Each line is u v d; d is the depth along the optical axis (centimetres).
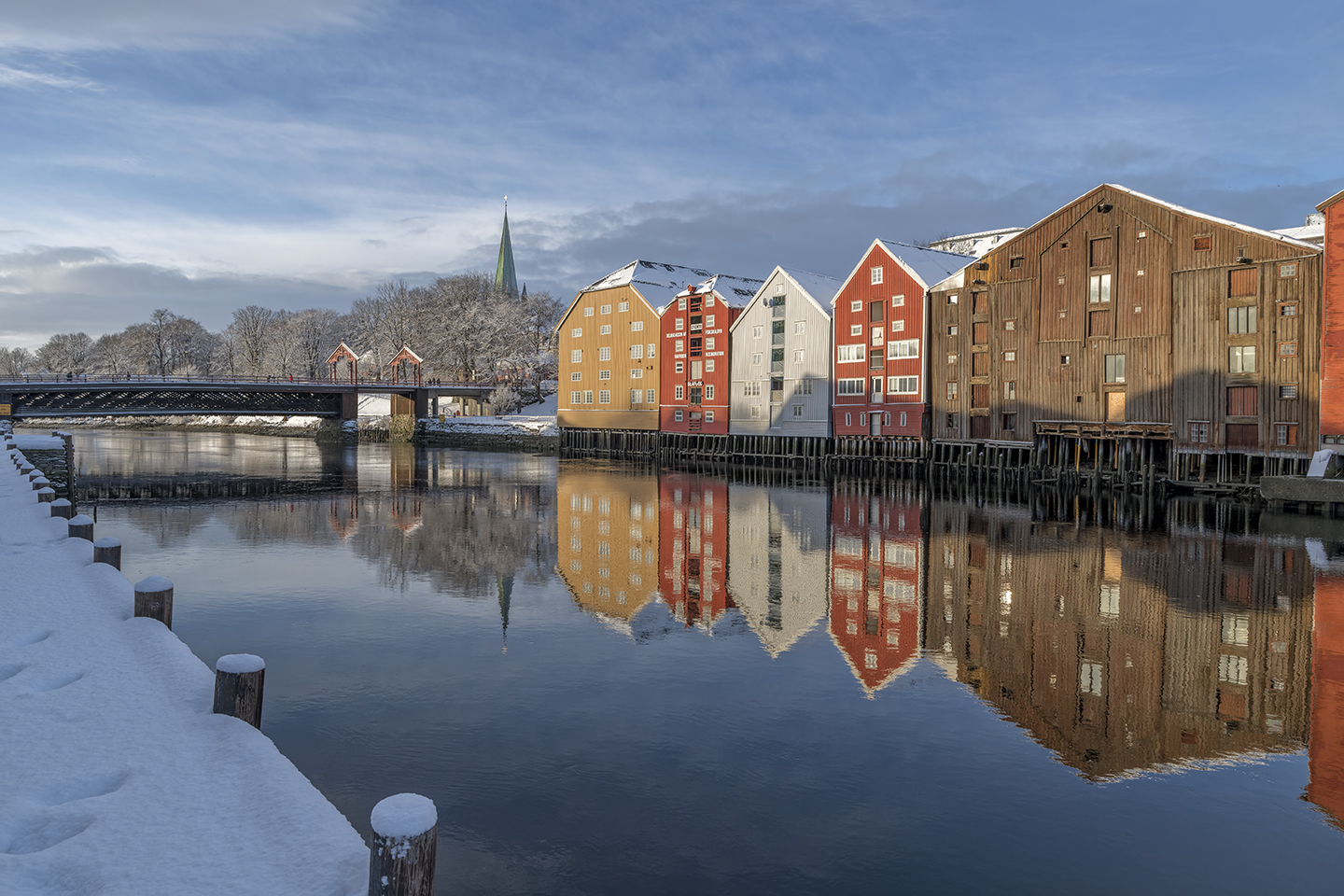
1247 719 1301
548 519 3581
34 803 518
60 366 16612
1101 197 4812
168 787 541
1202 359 4409
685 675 1499
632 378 7975
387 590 2180
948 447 5609
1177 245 4512
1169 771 1115
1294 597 2092
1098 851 916
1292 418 4109
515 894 822
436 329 11706
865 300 6069
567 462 7006
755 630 1802
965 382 5494
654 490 4778
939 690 1426
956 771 1112
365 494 4534
